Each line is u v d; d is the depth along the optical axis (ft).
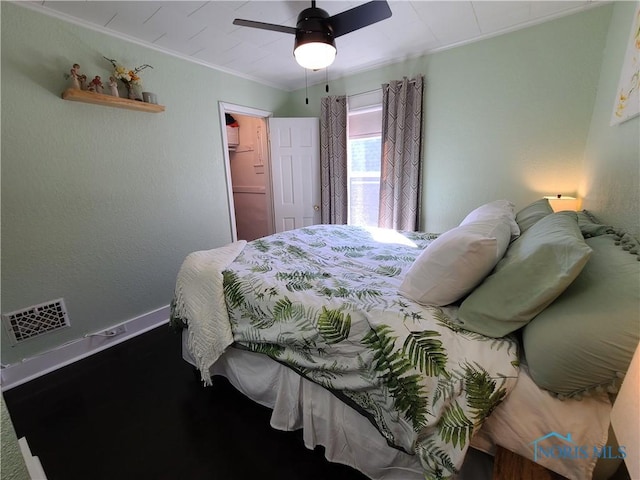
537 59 7.76
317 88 12.25
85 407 5.66
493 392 2.85
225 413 5.46
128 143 7.93
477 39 8.47
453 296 3.84
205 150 9.95
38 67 6.29
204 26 7.34
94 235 7.48
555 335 2.71
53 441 4.92
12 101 6.02
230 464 4.49
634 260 2.89
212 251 6.50
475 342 3.23
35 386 6.27
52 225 6.77
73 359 7.22
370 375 3.59
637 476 1.79
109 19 6.86
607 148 5.67
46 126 6.49
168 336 8.30
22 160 6.23
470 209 9.52
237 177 16.02
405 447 3.23
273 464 4.48
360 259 6.18
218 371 5.93
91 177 7.30
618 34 5.92
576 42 7.21
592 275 2.97
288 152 12.39
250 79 11.27
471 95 8.89
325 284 4.85
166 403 5.73
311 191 12.68
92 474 4.37
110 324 8.00
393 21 7.54
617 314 2.49
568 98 7.51
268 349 4.65
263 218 15.25
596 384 2.55
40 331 6.77
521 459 2.89
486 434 3.07
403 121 9.89
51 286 6.87
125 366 6.93
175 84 8.90
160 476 4.33
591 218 5.73
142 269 8.59
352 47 9.00
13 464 1.47
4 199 6.09
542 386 2.81
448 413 2.89
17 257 6.34
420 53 9.48
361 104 11.18
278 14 6.90
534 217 5.71
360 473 4.27
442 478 2.80
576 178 7.68
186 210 9.59
